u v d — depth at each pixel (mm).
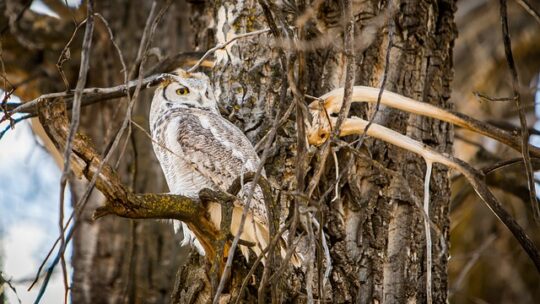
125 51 15320
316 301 8766
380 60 9867
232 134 9484
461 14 20766
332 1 9758
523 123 8094
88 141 7281
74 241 14742
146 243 14633
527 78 19703
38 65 15172
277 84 9672
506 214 8695
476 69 19922
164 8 7840
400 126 9820
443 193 9953
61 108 7281
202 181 9578
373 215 9430
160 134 10164
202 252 9234
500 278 18078
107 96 10141
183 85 10453
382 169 7543
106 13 15680
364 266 9258
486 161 14094
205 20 11016
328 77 9656
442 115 8961
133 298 14117
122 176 14703
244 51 9852
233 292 8836
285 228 7027
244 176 7668
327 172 9250
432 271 9625
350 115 9578
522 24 20203
